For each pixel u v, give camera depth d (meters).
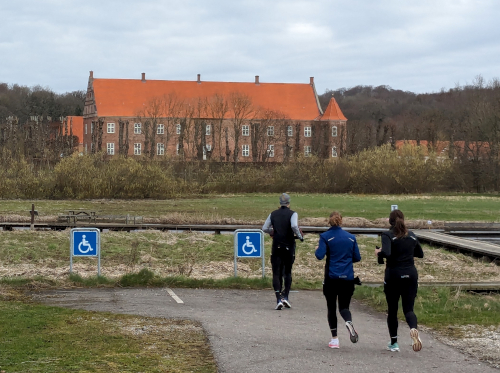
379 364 8.31
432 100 190.62
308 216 39.47
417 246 9.24
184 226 31.03
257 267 18.89
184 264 18.64
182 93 117.81
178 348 8.93
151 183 54.47
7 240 23.98
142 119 112.00
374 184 66.31
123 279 14.96
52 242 23.86
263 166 69.62
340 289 9.45
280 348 9.07
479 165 71.31
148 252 21.86
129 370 7.73
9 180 51.25
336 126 113.31
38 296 13.11
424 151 70.12
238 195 60.62
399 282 9.05
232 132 115.44
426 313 11.99
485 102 82.44
